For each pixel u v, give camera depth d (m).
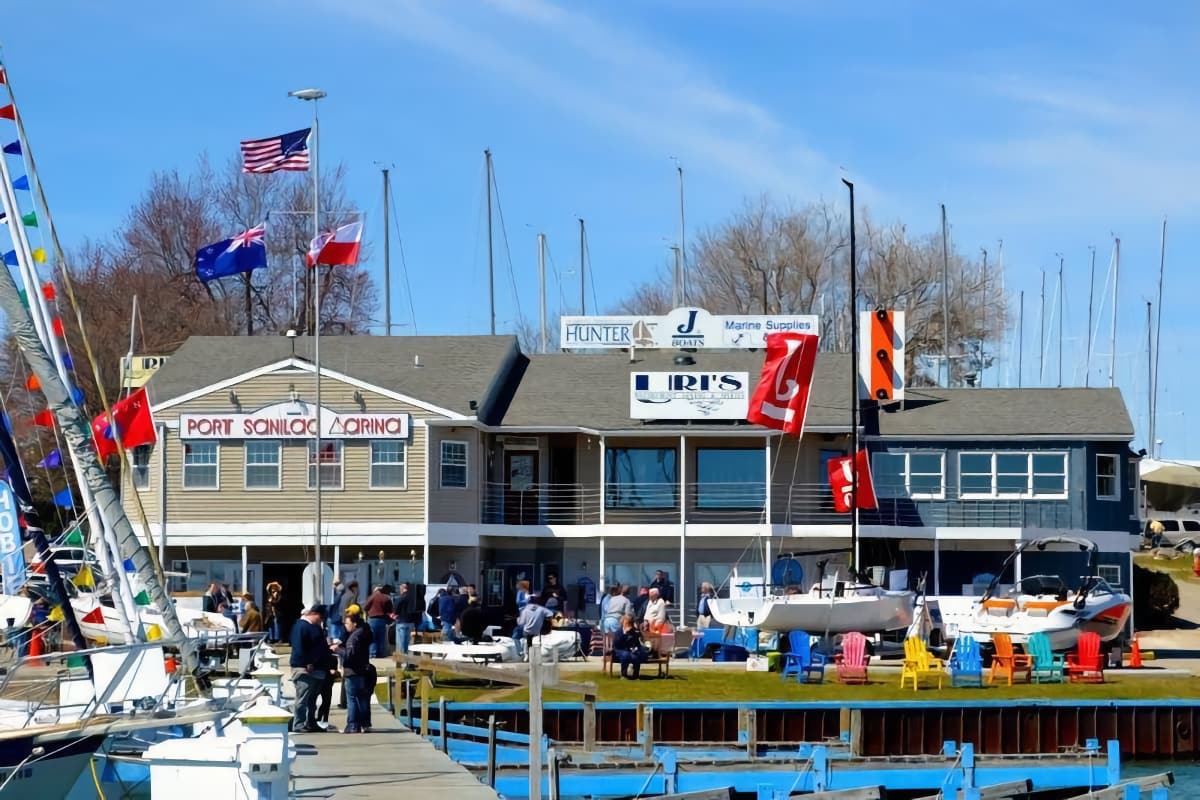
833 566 65.50
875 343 68.88
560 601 60.19
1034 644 48.94
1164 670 51.97
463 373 66.50
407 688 39.53
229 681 27.86
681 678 46.91
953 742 37.22
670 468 66.56
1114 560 66.12
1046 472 66.19
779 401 62.03
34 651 30.31
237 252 53.94
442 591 53.41
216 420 62.78
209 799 21.25
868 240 116.25
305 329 99.75
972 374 104.50
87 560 35.22
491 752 31.77
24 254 31.58
